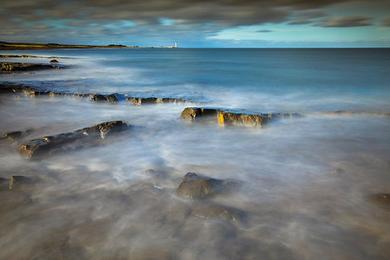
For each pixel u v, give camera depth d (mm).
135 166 8055
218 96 19969
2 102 16938
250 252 4477
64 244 4633
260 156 9016
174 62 64938
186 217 5406
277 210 5727
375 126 12086
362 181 7074
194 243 4688
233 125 11906
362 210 5684
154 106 16094
